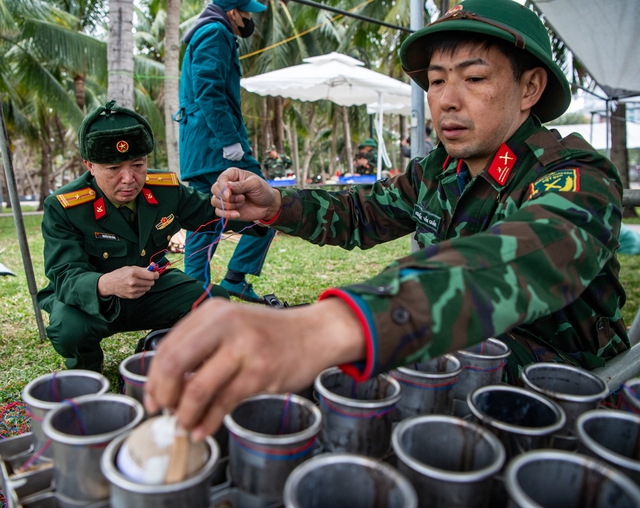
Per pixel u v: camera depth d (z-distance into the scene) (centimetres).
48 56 1277
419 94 366
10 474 96
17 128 1764
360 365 73
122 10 718
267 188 160
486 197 142
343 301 74
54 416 84
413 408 99
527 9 134
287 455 77
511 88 131
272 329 66
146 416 94
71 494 80
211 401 64
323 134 3062
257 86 930
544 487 73
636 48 454
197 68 318
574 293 90
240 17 347
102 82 1409
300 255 613
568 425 94
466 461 82
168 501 67
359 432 86
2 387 232
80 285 196
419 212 164
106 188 210
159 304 231
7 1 1200
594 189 109
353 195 178
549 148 129
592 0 385
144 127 209
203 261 330
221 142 323
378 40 1756
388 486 68
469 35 128
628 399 91
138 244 228
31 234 942
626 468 71
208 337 63
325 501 72
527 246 87
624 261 602
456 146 135
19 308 372
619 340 152
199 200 246
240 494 80
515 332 142
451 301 76
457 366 104
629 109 884
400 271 79
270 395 90
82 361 220
